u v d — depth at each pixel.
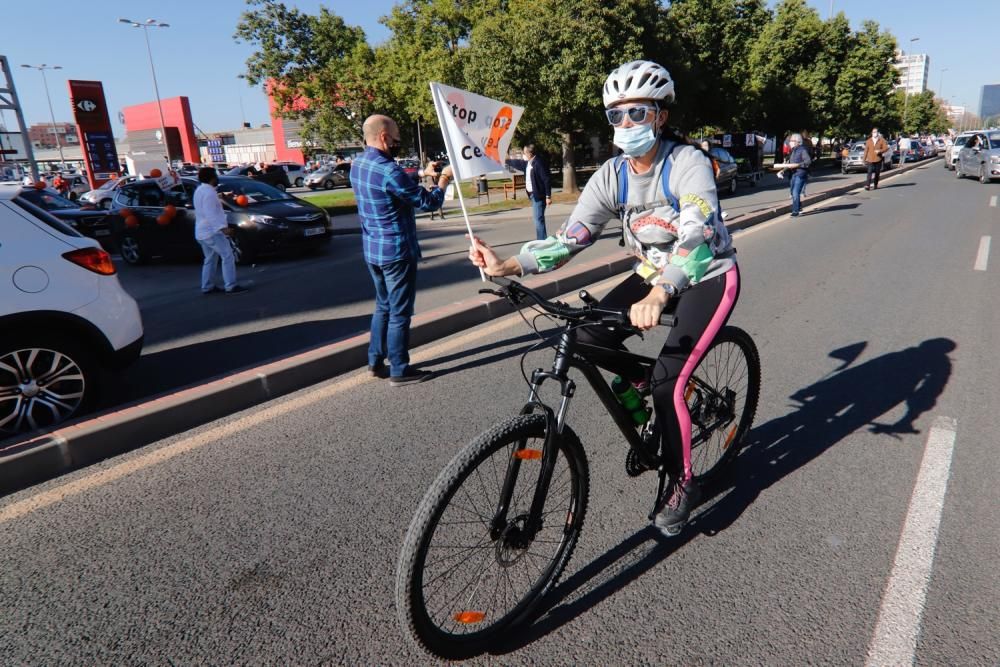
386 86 29.17
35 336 3.97
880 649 2.08
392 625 2.26
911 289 6.83
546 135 22.69
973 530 2.68
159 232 11.08
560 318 2.16
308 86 31.50
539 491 2.19
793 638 2.14
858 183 21.17
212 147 60.41
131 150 67.69
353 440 3.69
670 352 2.47
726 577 2.45
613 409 2.43
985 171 21.12
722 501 2.97
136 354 4.45
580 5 18.31
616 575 2.49
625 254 8.91
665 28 19.95
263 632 2.24
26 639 2.23
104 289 4.23
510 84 19.38
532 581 2.32
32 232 4.01
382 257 4.30
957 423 3.65
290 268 10.14
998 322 5.60
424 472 3.30
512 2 21.56
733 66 30.98
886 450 3.37
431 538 1.93
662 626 2.22
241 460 3.50
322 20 31.14
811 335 5.33
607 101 2.31
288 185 42.69
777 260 8.59
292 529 2.84
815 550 2.59
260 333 6.30
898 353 4.84
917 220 12.26
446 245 11.83
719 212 2.39
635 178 2.43
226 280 8.28
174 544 2.75
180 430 3.92
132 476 3.36
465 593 2.14
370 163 4.21
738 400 3.16
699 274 2.16
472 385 4.48
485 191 20.55
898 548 2.58
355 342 5.07
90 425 3.59
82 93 28.06
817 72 36.91
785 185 23.23
